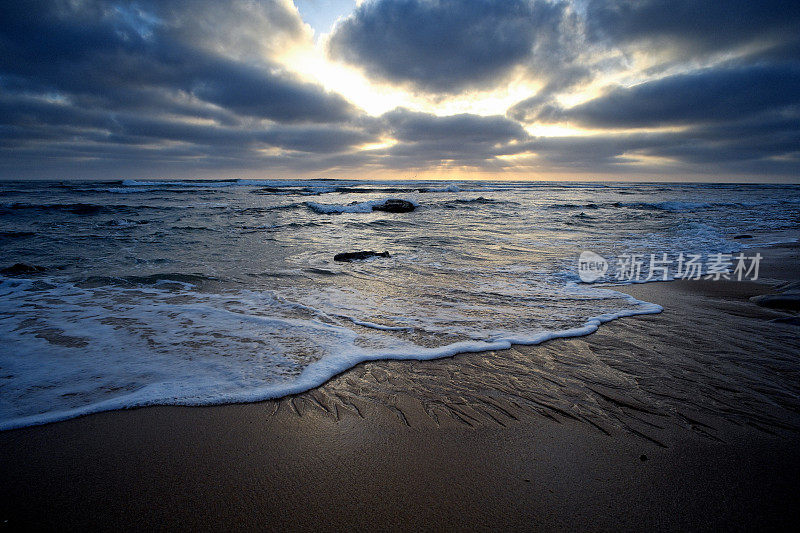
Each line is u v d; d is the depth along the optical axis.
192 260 8.22
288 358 3.51
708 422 2.59
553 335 4.09
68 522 1.81
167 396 2.86
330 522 1.82
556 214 19.03
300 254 9.04
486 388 3.04
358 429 2.53
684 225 14.66
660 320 4.59
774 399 2.86
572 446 2.36
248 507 1.90
